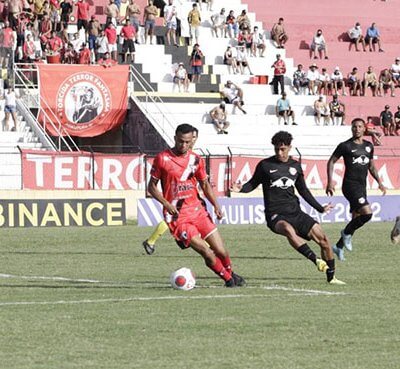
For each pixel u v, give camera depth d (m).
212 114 100.19
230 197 77.94
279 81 107.88
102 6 110.81
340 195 86.25
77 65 94.75
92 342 23.00
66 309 28.14
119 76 96.38
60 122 93.94
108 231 66.75
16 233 64.69
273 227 34.09
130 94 97.69
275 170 33.84
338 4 122.31
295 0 120.19
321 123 106.88
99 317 26.58
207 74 107.38
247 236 60.78
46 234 63.56
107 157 80.12
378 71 118.62
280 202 34.03
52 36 101.06
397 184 90.50
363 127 45.41
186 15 114.19
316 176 87.25
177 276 32.44
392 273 38.59
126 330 24.56
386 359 21.09
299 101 108.62
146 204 75.12
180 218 31.94
